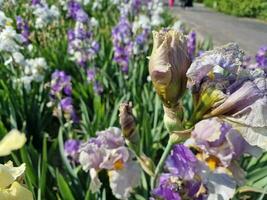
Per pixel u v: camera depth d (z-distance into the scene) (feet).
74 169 2.07
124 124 1.13
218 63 0.85
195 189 1.09
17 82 3.05
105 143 1.39
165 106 0.95
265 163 2.10
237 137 1.00
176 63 0.88
